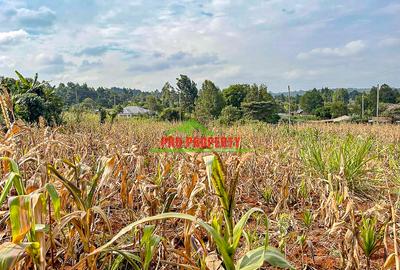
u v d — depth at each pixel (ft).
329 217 9.68
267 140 29.27
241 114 106.22
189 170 10.33
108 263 7.05
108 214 9.99
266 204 13.34
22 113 35.12
